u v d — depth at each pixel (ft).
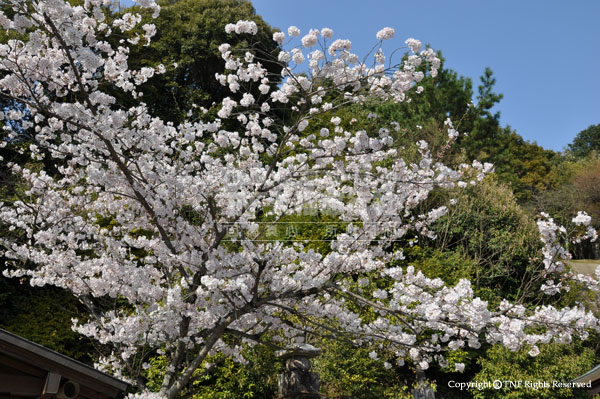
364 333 18.11
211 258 17.06
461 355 32.22
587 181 72.74
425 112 54.70
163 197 17.94
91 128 15.84
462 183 18.60
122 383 13.93
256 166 19.03
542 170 86.74
